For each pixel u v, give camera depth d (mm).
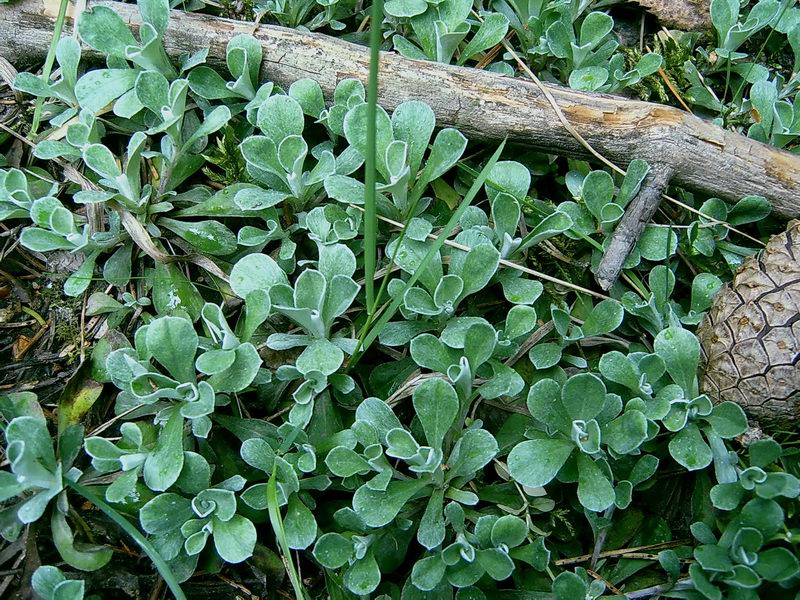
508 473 163
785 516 155
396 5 187
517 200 171
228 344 155
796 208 176
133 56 176
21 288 177
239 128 190
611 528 164
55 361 171
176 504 149
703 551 148
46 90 177
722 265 183
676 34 206
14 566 153
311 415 161
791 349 153
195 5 199
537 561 151
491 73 183
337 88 179
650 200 175
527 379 173
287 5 196
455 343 159
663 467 169
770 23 199
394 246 169
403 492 152
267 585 159
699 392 167
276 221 172
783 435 165
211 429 166
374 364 175
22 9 187
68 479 151
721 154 174
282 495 150
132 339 173
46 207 168
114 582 154
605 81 189
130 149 167
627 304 174
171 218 178
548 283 181
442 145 168
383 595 153
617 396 156
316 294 157
